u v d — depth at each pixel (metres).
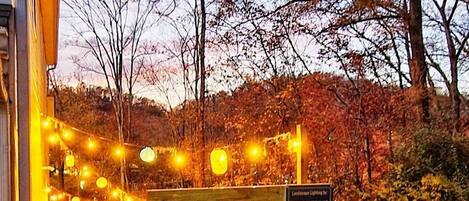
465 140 7.56
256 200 4.81
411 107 9.48
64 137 7.05
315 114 10.10
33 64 4.89
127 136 18.42
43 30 8.62
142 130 18.81
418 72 9.77
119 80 18.73
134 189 15.75
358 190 8.73
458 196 7.18
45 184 8.13
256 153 7.30
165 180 15.69
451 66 11.00
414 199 7.50
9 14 3.32
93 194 13.17
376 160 9.20
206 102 13.49
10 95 3.43
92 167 12.18
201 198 4.68
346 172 9.59
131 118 18.89
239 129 11.44
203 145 13.00
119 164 15.96
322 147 9.90
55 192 9.76
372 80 10.05
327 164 9.77
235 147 9.94
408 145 7.79
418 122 8.98
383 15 10.16
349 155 9.67
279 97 10.66
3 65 3.42
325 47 10.55
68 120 19.75
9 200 3.28
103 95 20.03
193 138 13.69
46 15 8.02
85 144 10.27
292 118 10.66
